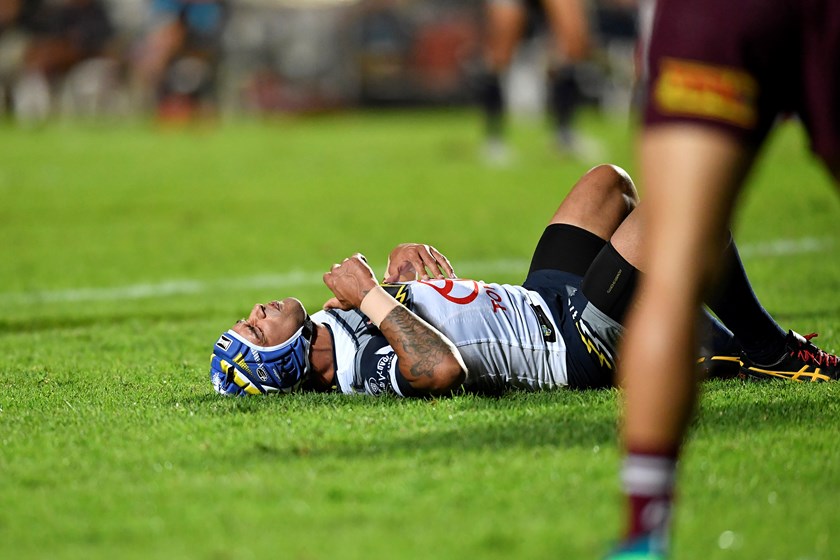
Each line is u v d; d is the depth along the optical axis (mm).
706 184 8117
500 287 13469
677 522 9008
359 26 87000
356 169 49625
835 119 8570
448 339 13055
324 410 12688
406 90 87562
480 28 87438
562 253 13641
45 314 21797
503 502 9547
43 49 79875
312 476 10320
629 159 49625
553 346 13172
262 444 11344
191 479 10352
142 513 9562
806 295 20438
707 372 13609
